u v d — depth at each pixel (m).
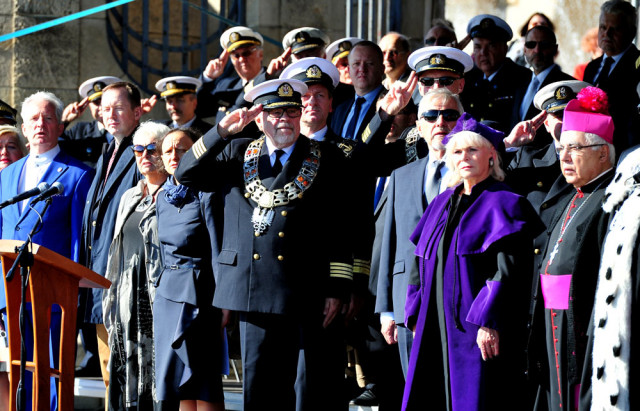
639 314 11.62
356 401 17.52
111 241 18.62
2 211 19.44
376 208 16.89
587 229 12.21
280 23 30.17
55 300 14.80
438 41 21.50
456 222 13.26
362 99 18.92
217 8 30.52
